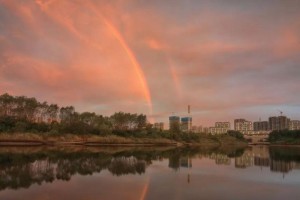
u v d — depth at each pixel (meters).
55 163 59.47
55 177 41.88
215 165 62.91
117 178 41.84
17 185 35.22
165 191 32.69
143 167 56.53
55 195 29.91
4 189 32.72
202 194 31.53
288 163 69.31
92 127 186.25
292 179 42.75
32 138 146.75
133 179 41.12
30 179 39.88
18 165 54.94
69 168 52.12
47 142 152.00
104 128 188.38
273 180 41.75
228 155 100.12
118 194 30.77
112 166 56.94
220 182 39.44
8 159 66.06
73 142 160.88
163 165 61.22
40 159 67.50
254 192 32.84
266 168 57.75
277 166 61.81
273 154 109.56
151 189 33.78
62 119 193.62
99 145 165.75
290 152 128.62
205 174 47.78
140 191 32.50
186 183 38.25
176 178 42.75
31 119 177.62
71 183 37.09
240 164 66.12
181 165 62.00
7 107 170.25
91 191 32.09
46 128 167.00
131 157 80.94
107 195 30.17
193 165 62.34
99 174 45.66
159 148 150.62
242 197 30.36
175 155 95.06
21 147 121.06
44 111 189.62
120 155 88.00
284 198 30.00
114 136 188.25
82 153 91.69
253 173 49.56
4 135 141.00
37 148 115.81
